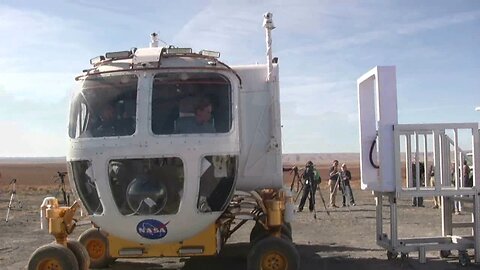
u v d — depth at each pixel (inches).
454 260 413.4
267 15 370.6
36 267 317.4
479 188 390.6
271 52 369.7
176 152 305.9
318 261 426.6
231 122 319.9
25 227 715.4
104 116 319.0
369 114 434.9
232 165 318.0
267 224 341.1
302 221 717.9
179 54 327.9
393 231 398.0
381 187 394.9
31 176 3243.1
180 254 324.8
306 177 843.4
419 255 397.1
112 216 313.4
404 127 392.8
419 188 395.5
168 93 318.0
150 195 305.3
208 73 324.2
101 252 413.1
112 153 308.7
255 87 374.0
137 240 319.3
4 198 1282.0
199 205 313.9
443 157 414.3
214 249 325.4
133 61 324.8
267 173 372.5
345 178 944.3
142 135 307.7
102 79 325.4
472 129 393.7
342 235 581.6
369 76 417.7
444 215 426.3
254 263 324.2
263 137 371.9
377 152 416.5
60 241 334.6
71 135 323.9
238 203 372.5
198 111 316.8
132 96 318.0
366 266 402.6
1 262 459.8
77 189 324.8
